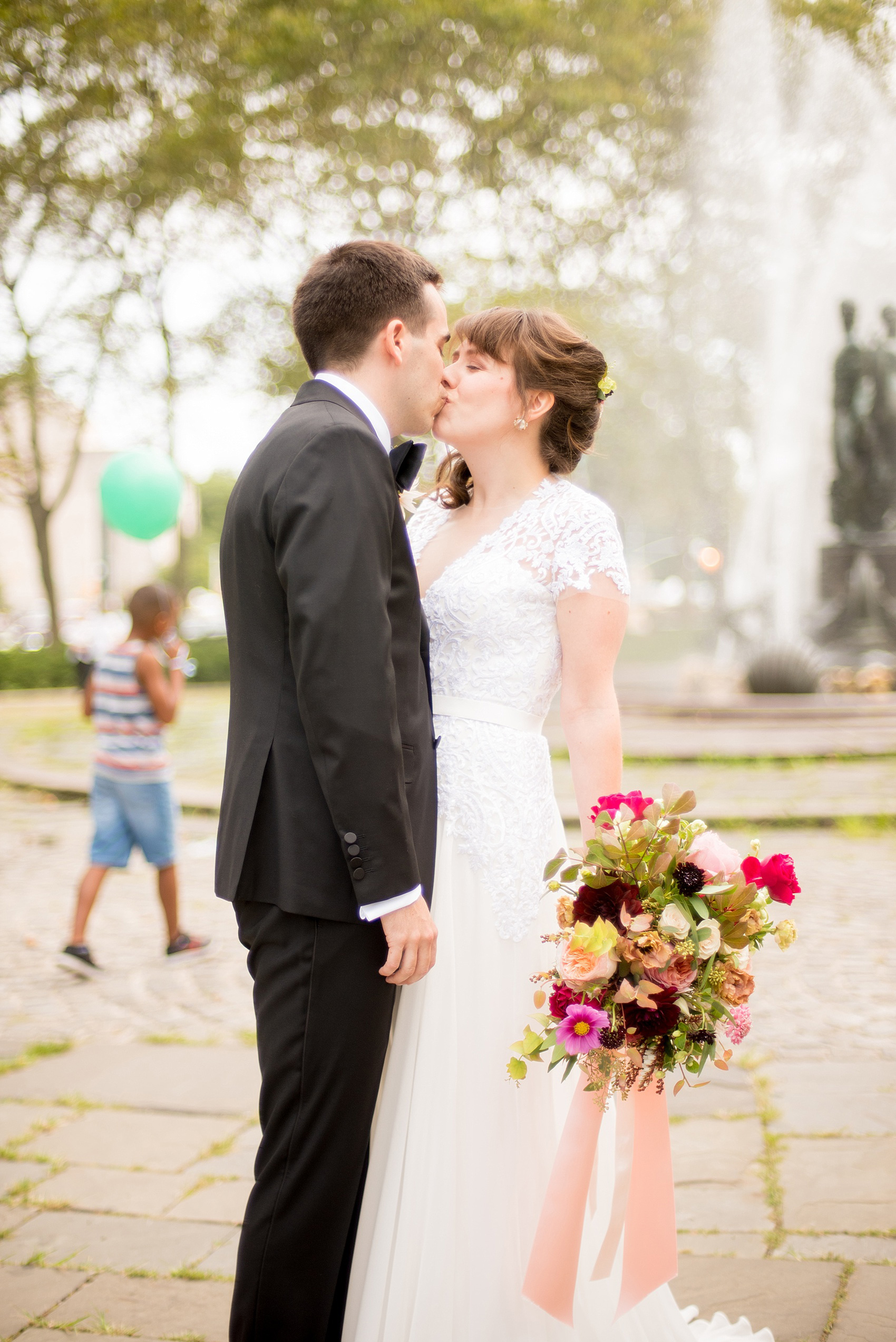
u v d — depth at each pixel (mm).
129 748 4938
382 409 1978
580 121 15602
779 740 9883
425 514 2352
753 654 12406
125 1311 2371
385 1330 1841
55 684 19641
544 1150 1998
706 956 1717
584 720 2021
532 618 2047
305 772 1816
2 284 18359
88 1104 3465
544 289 17031
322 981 1800
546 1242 1826
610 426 25109
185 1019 4316
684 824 1815
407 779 1838
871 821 7270
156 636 4961
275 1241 1795
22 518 45781
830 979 4586
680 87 15891
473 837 1991
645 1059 1804
